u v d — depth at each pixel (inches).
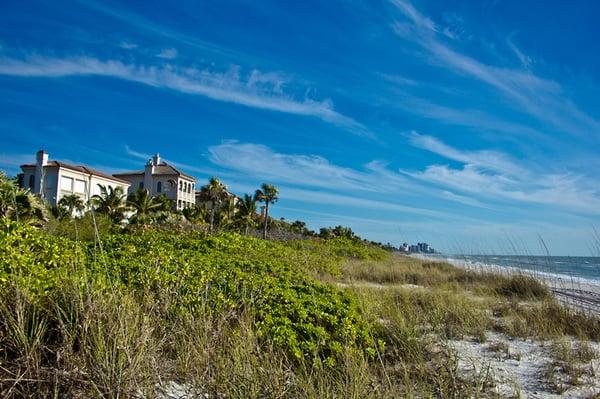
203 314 199.9
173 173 2647.6
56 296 177.6
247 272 387.9
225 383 154.7
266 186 2192.4
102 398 134.9
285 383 166.1
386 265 1024.9
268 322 234.5
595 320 369.1
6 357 146.8
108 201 1606.8
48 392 140.3
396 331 273.9
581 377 234.4
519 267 600.7
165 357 171.5
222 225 1918.1
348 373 186.5
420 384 196.7
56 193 1860.2
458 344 297.3
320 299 300.5
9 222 243.9
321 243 1494.8
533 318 370.0
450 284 644.7
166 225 1318.9
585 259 2409.0
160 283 240.7
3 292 170.7
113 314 166.7
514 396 202.2
